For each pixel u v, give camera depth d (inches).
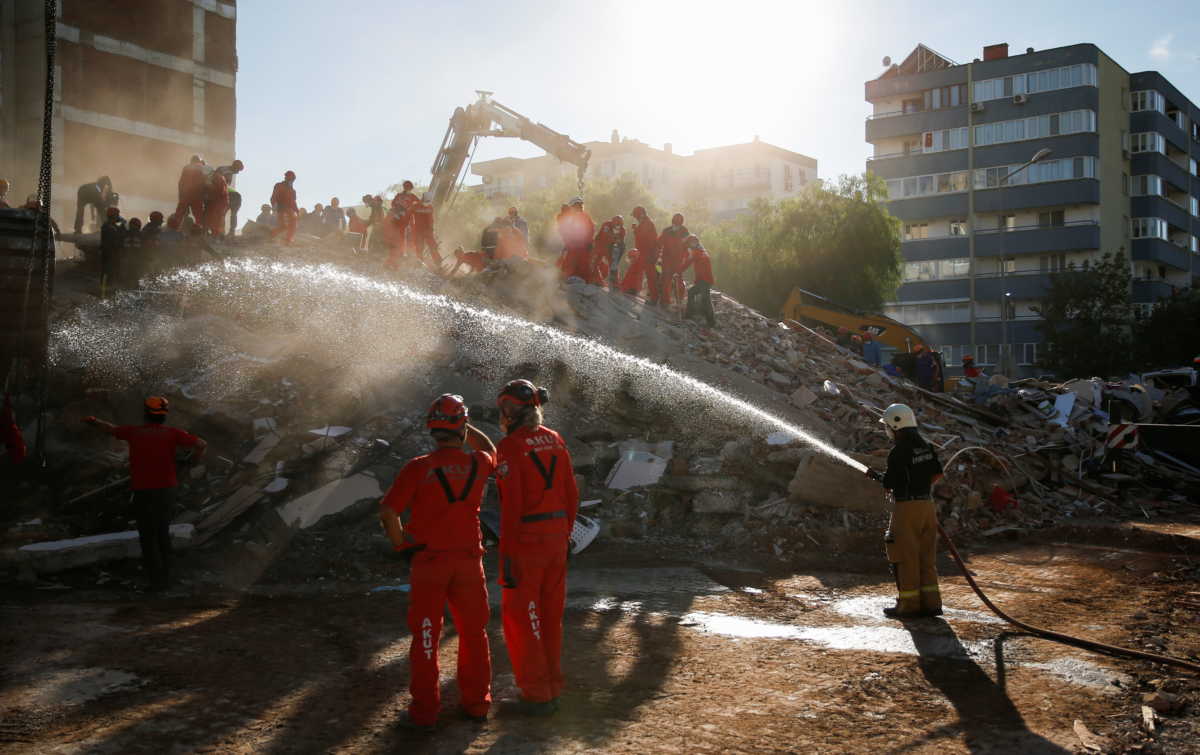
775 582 333.4
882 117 2554.1
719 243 1888.5
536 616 189.2
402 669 221.3
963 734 181.9
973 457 497.7
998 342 2393.0
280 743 173.0
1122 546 413.7
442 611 185.0
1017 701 202.7
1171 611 290.0
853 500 413.7
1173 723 188.2
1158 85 2504.9
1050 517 480.1
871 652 242.1
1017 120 2364.7
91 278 663.8
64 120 1208.2
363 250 789.2
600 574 342.6
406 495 182.7
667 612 284.5
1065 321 1886.1
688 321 698.2
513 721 187.0
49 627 249.0
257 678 211.9
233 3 1434.5
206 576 329.1
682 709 195.9
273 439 415.8
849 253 1769.2
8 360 448.8
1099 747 174.4
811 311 1099.9
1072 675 222.4
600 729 183.0
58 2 1198.3
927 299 2475.4
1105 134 2356.1
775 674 221.9
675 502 430.9
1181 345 1834.4
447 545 183.5
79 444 427.2
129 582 317.4
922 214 2480.3
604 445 467.8
